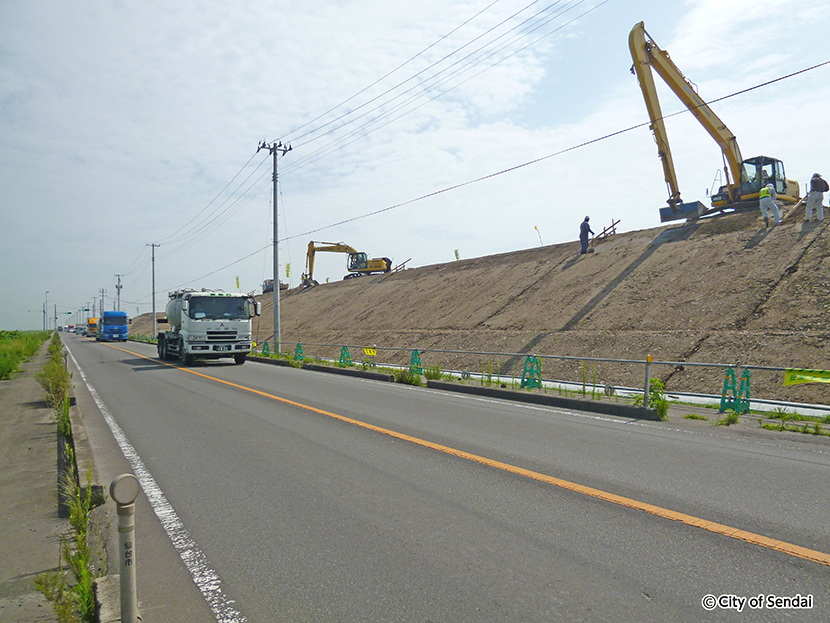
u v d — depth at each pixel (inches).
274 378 647.8
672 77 930.1
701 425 332.8
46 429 343.6
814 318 554.9
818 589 127.0
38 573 149.5
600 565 140.7
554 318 840.3
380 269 1998.0
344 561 146.9
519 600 123.6
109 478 231.8
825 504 184.2
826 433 296.7
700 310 674.2
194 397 478.0
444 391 517.7
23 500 210.7
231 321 867.4
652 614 116.6
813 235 717.3
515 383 522.9
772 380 486.3
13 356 835.4
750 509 180.1
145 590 134.4
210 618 120.7
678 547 151.2
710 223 936.9
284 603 126.2
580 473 225.0
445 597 126.0
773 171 932.6
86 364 911.7
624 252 981.8
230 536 167.0
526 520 173.3
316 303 1849.2
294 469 238.5
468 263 1446.9
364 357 1040.2
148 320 4178.2
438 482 215.3
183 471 240.5
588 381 603.2
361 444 283.4
